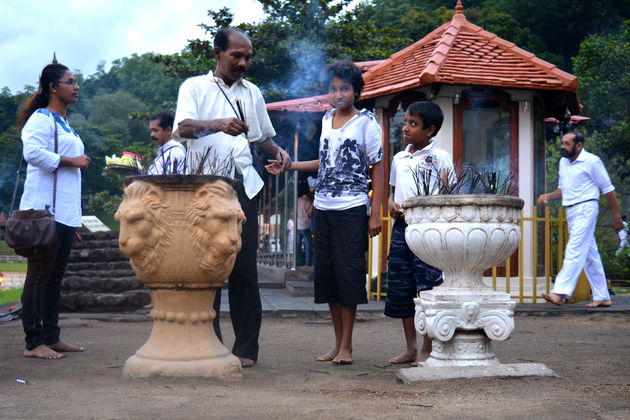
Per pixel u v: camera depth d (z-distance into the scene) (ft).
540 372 11.71
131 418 8.33
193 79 14.39
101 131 217.77
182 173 13.34
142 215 11.76
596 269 25.79
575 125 39.73
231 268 12.40
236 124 13.12
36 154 14.84
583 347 16.98
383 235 28.60
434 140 15.40
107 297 24.45
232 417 8.44
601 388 10.62
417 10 150.92
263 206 46.68
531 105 28.25
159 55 67.62
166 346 12.05
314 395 10.23
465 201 12.50
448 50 28.73
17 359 14.28
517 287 27.76
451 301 12.67
